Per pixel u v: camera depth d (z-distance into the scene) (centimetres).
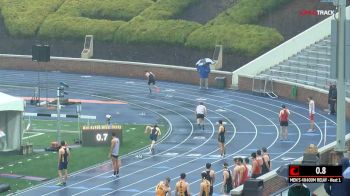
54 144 8231
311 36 12338
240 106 10731
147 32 13838
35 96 11269
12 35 14888
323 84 10994
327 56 11812
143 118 10044
